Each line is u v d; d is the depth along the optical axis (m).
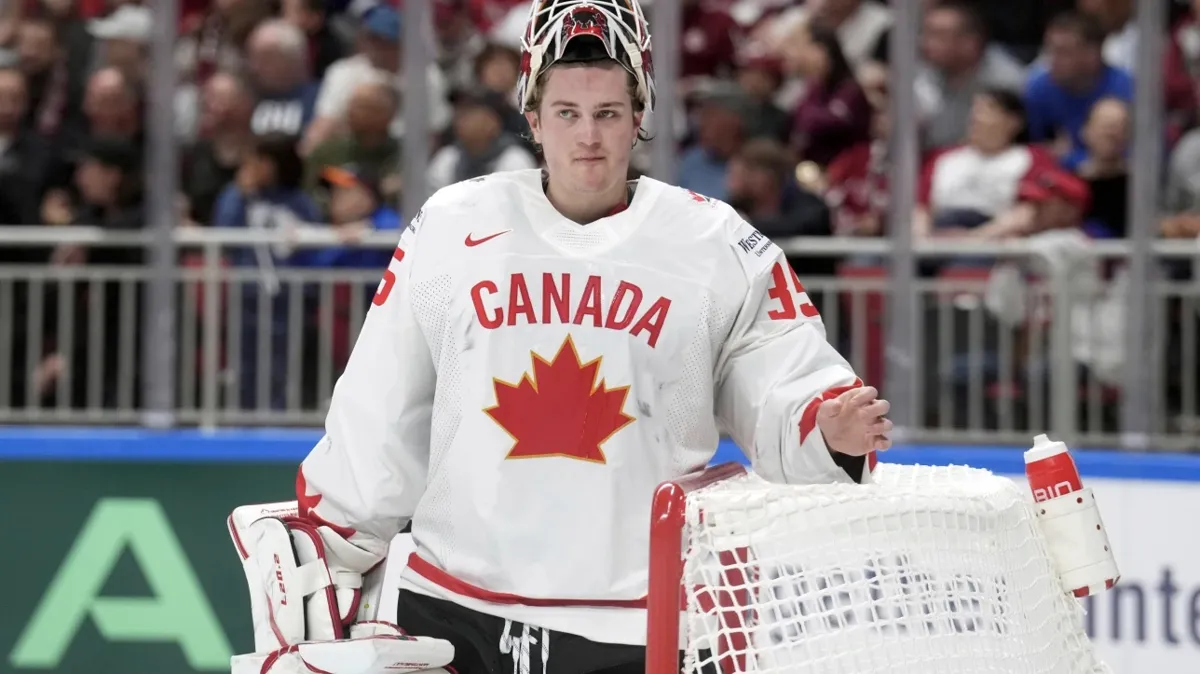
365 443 7.16
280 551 7.12
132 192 17.48
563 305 6.87
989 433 15.84
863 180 18.58
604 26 6.73
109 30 18.72
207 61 19.94
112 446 14.95
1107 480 14.02
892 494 6.39
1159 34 15.33
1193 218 16.58
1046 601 6.87
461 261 6.98
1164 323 15.69
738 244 7.07
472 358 6.90
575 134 6.77
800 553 6.21
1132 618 13.89
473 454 6.88
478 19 21.06
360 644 6.57
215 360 16.22
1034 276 15.93
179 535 14.89
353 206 17.11
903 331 15.77
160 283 15.97
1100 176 17.31
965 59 18.64
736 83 18.64
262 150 17.33
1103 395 15.80
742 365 7.05
